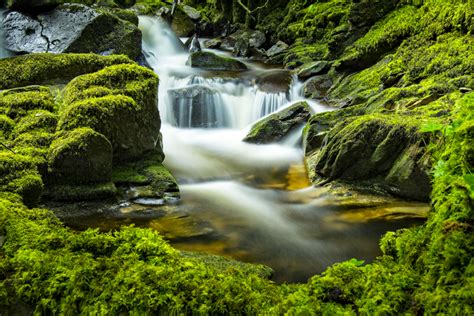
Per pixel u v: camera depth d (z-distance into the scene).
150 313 1.79
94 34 10.11
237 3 18.72
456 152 2.38
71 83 6.24
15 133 5.20
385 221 5.04
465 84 6.68
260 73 12.01
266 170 7.18
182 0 21.11
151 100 6.32
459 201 2.00
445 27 8.38
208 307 1.78
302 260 4.21
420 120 5.60
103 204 5.19
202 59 12.66
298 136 8.25
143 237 2.37
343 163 5.95
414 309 1.64
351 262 2.19
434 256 1.84
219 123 10.08
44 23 10.27
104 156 5.20
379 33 10.39
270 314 1.74
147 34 15.55
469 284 1.56
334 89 10.37
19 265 2.07
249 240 4.62
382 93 7.66
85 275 1.95
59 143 5.03
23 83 6.85
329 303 1.79
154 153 6.40
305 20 15.21
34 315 1.89
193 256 3.76
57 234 2.38
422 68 8.00
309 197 5.93
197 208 5.45
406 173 5.41
